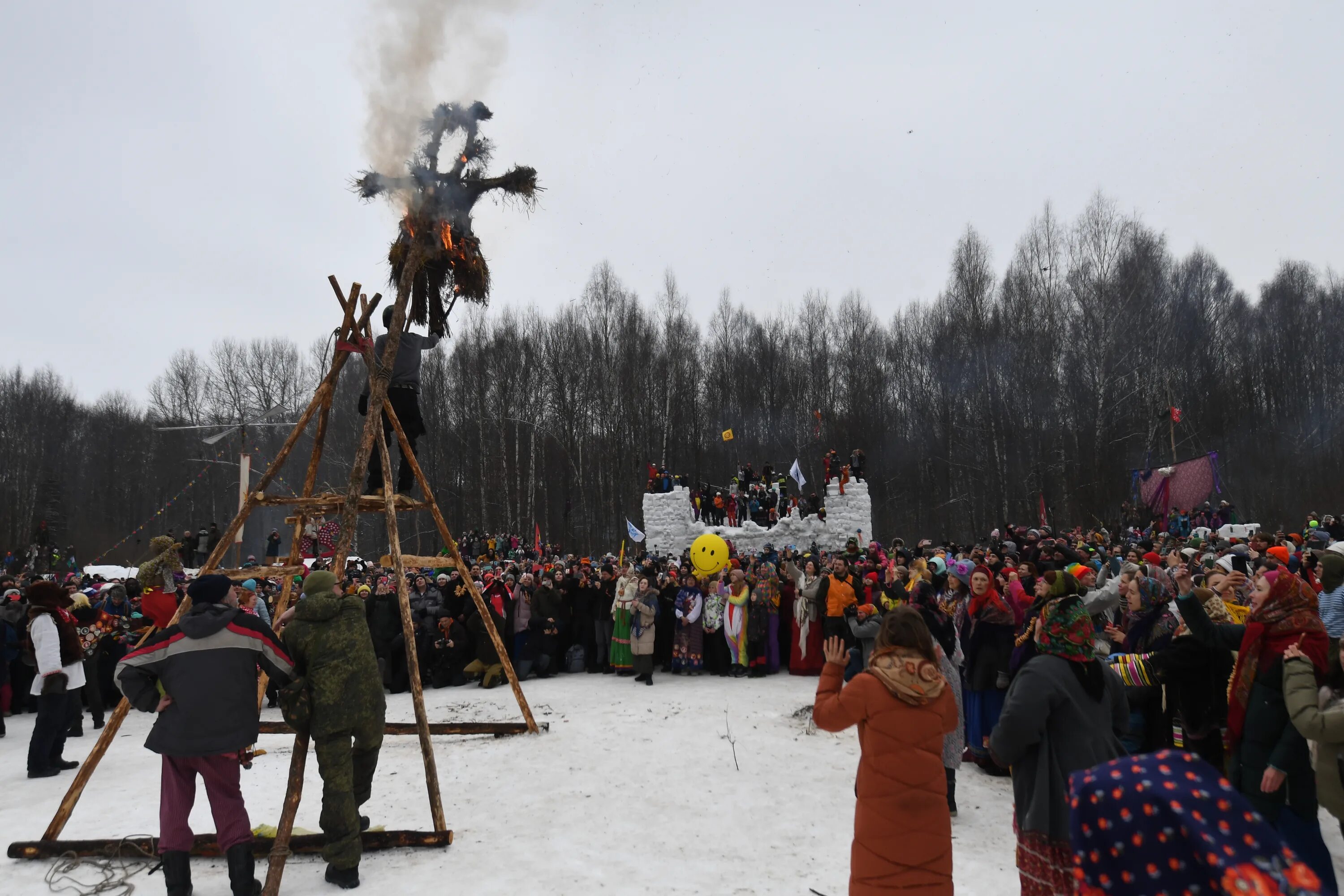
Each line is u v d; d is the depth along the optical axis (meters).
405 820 6.36
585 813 6.45
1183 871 1.46
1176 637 6.39
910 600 6.78
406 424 8.23
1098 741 3.82
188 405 54.47
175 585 8.82
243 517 6.86
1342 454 44.62
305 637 5.26
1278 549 10.15
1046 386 39.88
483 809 6.62
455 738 8.88
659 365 48.25
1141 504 29.72
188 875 5.01
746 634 12.79
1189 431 42.06
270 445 52.47
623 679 12.75
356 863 5.17
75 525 51.31
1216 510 27.16
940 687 3.72
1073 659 3.90
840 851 5.67
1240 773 5.07
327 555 22.28
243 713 5.00
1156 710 6.62
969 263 44.94
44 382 55.12
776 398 50.75
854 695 3.67
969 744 7.98
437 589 13.33
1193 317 44.50
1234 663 6.17
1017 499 40.59
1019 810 3.92
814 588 12.47
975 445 44.06
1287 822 4.77
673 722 9.27
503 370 47.41
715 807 6.56
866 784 3.66
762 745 8.31
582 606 13.84
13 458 52.09
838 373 51.94
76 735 10.23
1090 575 9.23
